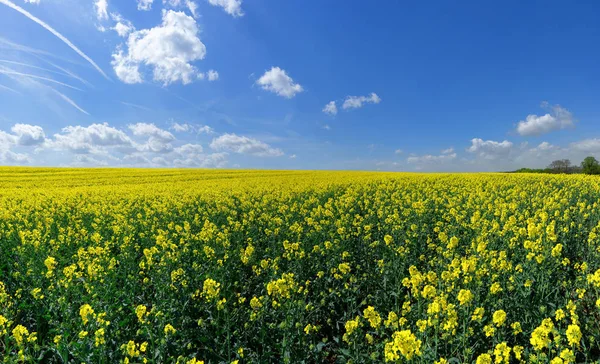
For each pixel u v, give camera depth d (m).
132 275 8.89
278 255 10.22
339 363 5.89
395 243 10.93
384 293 7.71
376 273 8.70
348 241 10.89
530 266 7.75
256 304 6.27
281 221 13.16
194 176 42.53
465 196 19.80
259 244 12.27
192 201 20.69
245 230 13.80
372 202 19.39
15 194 25.47
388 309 7.23
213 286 6.17
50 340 6.60
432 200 18.08
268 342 6.35
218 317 6.25
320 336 6.95
